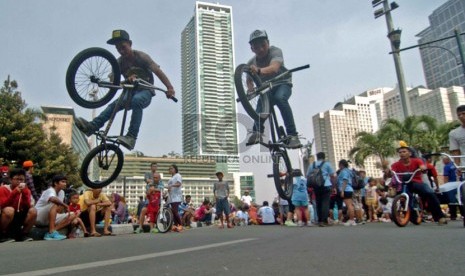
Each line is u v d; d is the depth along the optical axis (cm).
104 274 208
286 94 771
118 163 694
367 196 1239
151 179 986
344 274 191
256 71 723
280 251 291
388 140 2388
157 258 269
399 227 618
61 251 355
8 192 623
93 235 740
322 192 913
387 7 1841
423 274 185
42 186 2361
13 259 297
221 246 342
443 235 385
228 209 1133
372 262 225
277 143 770
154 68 703
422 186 652
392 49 1783
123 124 676
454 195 721
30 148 2234
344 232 506
